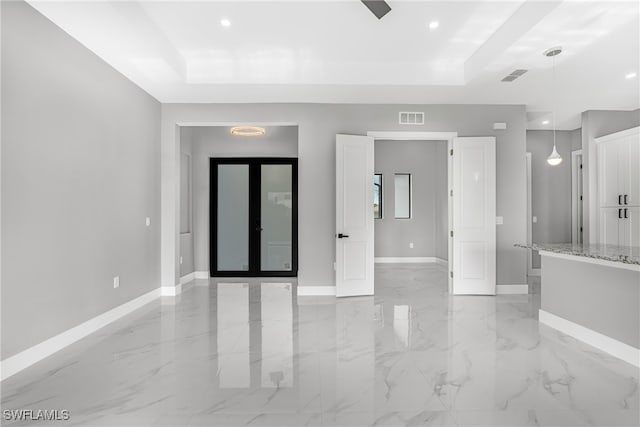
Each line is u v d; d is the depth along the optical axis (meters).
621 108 6.24
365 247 5.75
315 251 5.79
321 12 3.79
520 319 4.43
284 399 2.52
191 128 7.26
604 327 3.40
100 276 4.11
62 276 3.49
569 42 3.79
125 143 4.69
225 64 5.00
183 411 2.36
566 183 7.64
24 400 2.50
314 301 5.38
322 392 2.61
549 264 4.17
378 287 6.38
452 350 3.42
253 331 3.99
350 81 5.03
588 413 2.33
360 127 5.84
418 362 3.14
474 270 5.76
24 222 3.04
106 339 3.74
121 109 4.60
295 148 7.34
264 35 4.28
